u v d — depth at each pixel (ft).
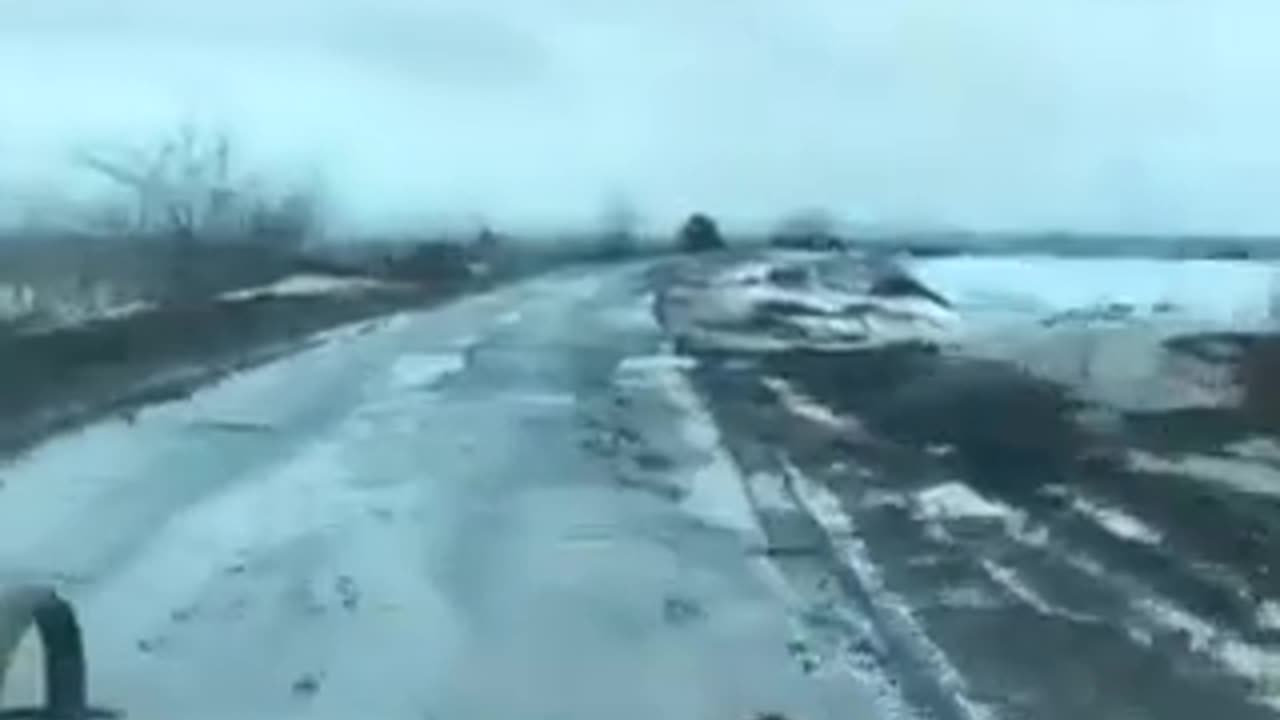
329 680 39.86
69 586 51.16
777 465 81.97
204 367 128.77
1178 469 78.69
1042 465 80.84
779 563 56.03
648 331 182.29
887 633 45.14
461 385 121.39
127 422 95.61
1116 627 45.62
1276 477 75.72
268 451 84.64
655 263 433.89
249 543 59.16
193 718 36.19
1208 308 216.54
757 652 43.06
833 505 69.10
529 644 43.96
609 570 54.60
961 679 40.04
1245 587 50.85
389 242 326.85
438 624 46.37
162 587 51.29
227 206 239.30
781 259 439.22
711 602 49.60
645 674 40.63
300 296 224.94
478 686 39.37
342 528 62.49
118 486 72.33
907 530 62.80
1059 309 228.84
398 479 75.56
